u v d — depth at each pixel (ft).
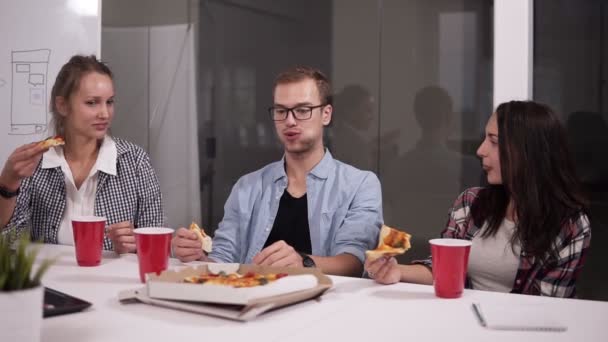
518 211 5.48
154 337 3.36
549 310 3.92
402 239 4.55
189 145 11.14
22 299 2.90
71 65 6.90
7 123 10.53
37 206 6.81
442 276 4.25
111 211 6.93
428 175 9.97
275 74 10.61
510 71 8.81
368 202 6.41
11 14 10.47
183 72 11.09
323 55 10.34
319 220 6.43
